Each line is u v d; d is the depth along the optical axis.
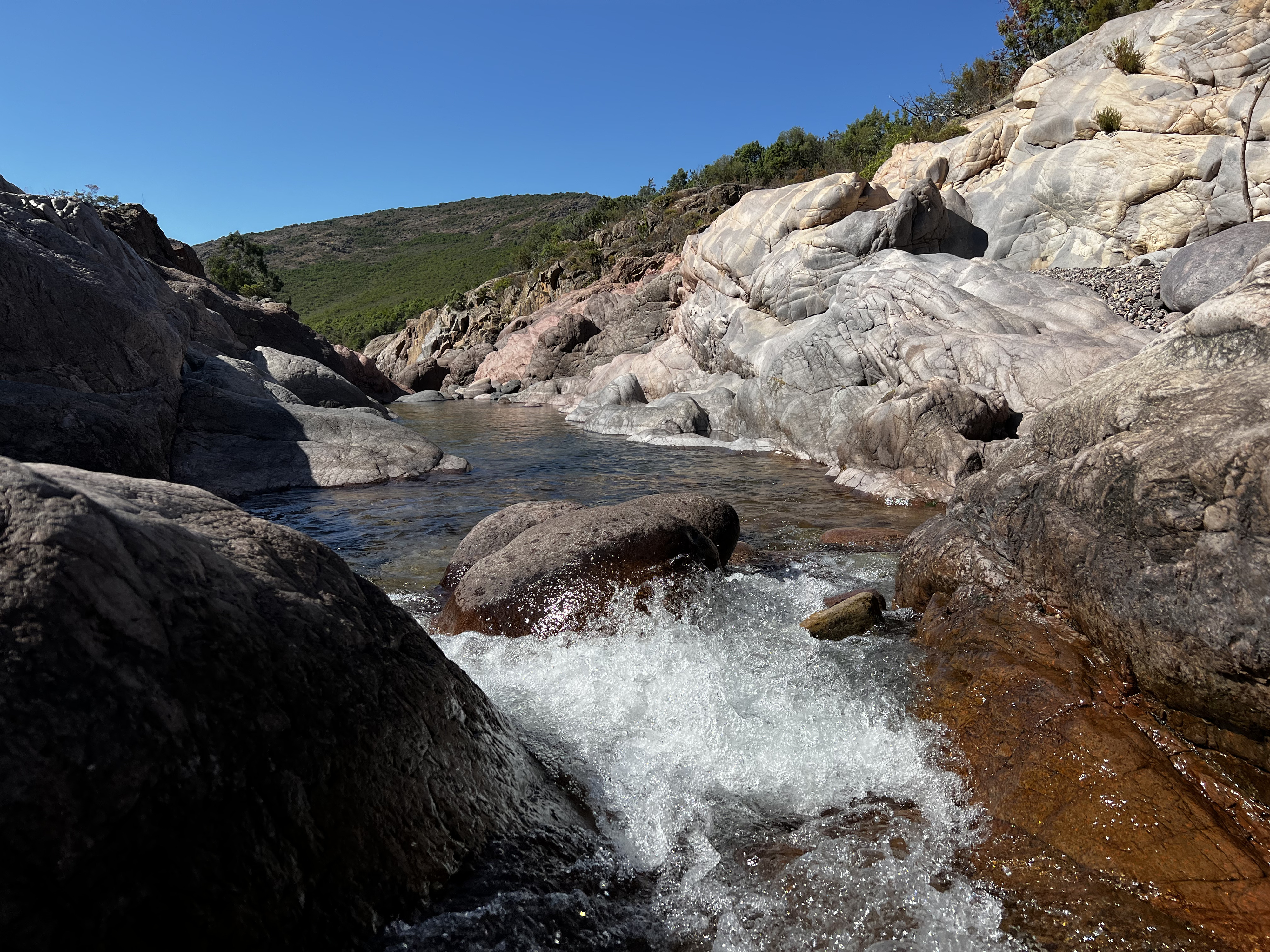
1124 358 10.80
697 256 21.12
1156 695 3.24
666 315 29.52
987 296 13.28
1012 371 11.17
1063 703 3.38
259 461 11.28
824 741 3.67
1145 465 3.32
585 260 43.38
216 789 1.88
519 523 6.66
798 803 3.26
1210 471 2.99
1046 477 4.07
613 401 21.02
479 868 2.46
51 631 1.73
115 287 10.64
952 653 4.05
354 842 2.14
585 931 2.45
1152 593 3.19
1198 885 2.56
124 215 20.62
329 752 2.18
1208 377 3.54
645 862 2.89
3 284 9.03
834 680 4.13
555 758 3.49
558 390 29.31
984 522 4.57
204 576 2.14
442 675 2.83
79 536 1.85
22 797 1.57
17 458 8.31
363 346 69.62
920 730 3.63
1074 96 16.56
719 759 3.59
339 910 2.03
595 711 4.02
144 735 1.78
